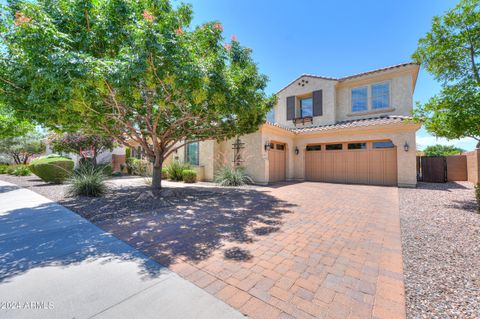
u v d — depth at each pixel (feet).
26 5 13.30
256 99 25.20
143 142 29.45
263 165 40.81
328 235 14.46
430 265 10.33
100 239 13.70
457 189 34.01
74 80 13.00
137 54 14.07
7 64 15.65
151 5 16.67
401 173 37.73
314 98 51.67
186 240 13.60
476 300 7.72
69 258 11.06
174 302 7.65
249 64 23.85
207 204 23.86
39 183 40.57
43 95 15.88
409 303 7.65
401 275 9.50
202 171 48.96
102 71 13.89
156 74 15.21
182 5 20.47
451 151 93.71
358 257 11.27
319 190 34.01
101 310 7.19
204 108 22.57
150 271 9.80
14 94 17.67
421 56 24.03
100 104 20.33
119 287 8.53
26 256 11.26
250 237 14.10
